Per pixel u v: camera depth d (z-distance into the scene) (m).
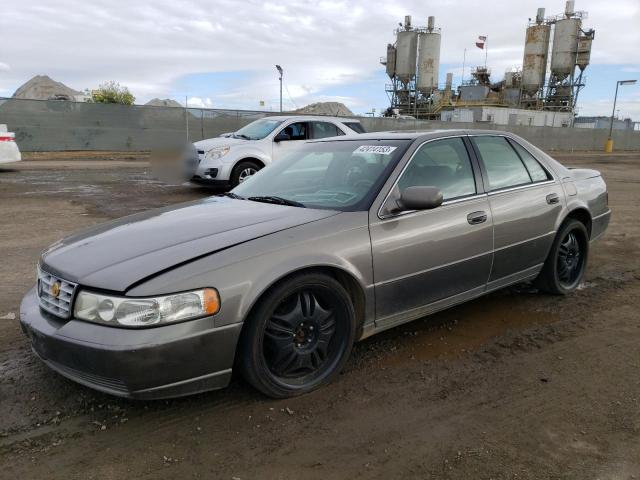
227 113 25.88
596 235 5.15
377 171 3.57
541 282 4.72
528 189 4.31
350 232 3.15
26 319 2.84
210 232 3.01
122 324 2.48
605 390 3.15
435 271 3.55
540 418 2.84
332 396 3.04
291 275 2.89
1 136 14.32
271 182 4.08
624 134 53.47
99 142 23.53
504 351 3.69
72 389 3.08
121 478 2.34
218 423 2.76
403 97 66.94
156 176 12.77
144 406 2.91
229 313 2.65
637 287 5.17
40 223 7.66
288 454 2.52
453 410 2.92
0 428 2.69
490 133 4.34
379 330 3.38
